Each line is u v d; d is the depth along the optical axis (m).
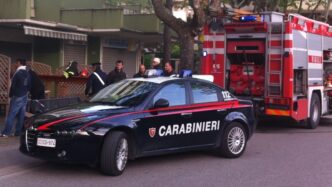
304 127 15.07
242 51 13.94
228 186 7.55
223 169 8.77
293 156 10.14
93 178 7.85
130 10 26.22
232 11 14.09
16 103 11.13
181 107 8.95
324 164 9.34
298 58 13.66
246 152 10.55
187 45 15.30
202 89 9.47
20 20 17.92
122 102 8.56
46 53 21.59
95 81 13.07
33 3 20.59
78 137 7.60
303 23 13.92
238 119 9.83
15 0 17.97
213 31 14.38
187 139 9.03
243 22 13.65
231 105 9.83
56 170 8.36
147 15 23.92
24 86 11.18
